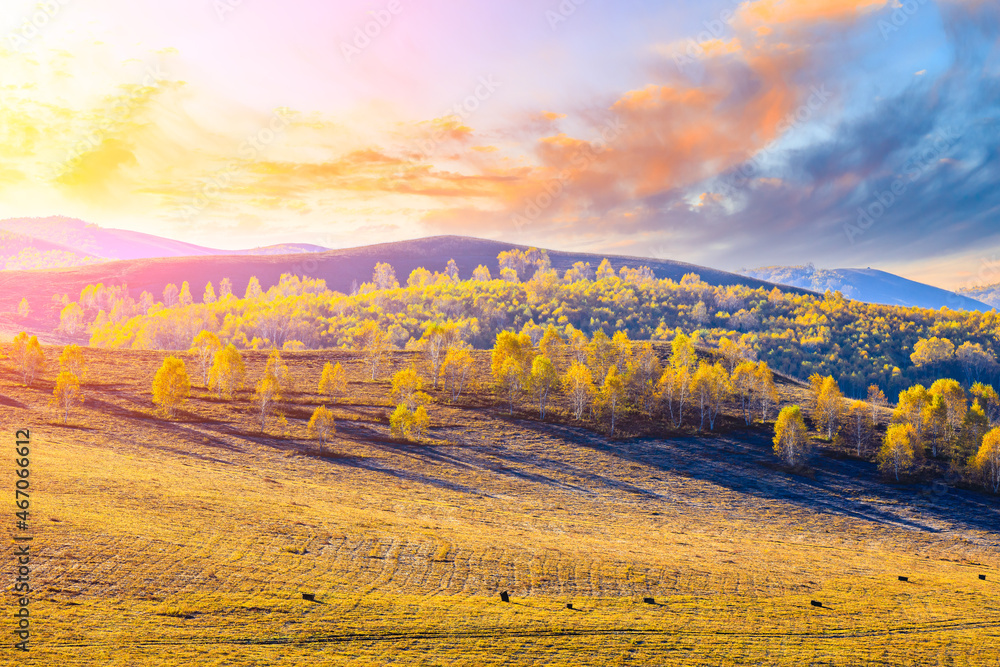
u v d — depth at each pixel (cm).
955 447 10094
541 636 3594
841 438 10800
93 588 3484
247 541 4506
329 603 3703
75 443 7888
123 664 2814
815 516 8088
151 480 6059
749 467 9725
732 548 6322
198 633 3180
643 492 8575
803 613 4425
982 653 3997
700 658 3553
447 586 4216
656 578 4831
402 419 9950
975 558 6925
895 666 3719
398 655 3216
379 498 6981
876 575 5669
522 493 8081
